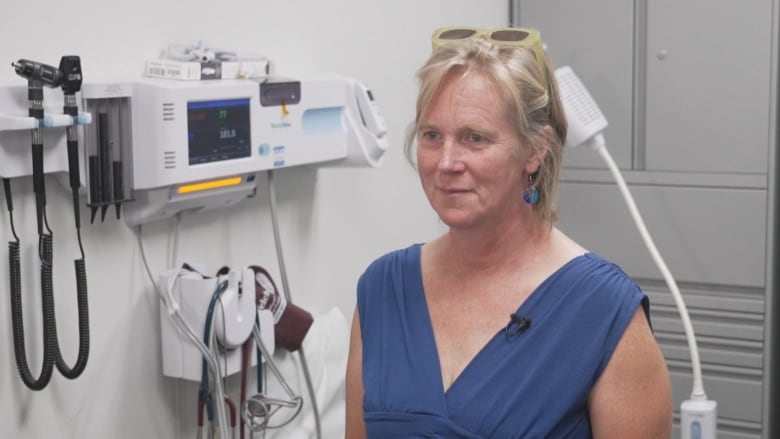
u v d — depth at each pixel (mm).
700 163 2910
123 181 1808
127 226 1919
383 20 2590
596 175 3059
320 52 2373
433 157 1412
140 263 1953
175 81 1865
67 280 1807
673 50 2906
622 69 2980
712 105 2873
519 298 1449
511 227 1461
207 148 1895
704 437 2598
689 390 3016
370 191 2590
